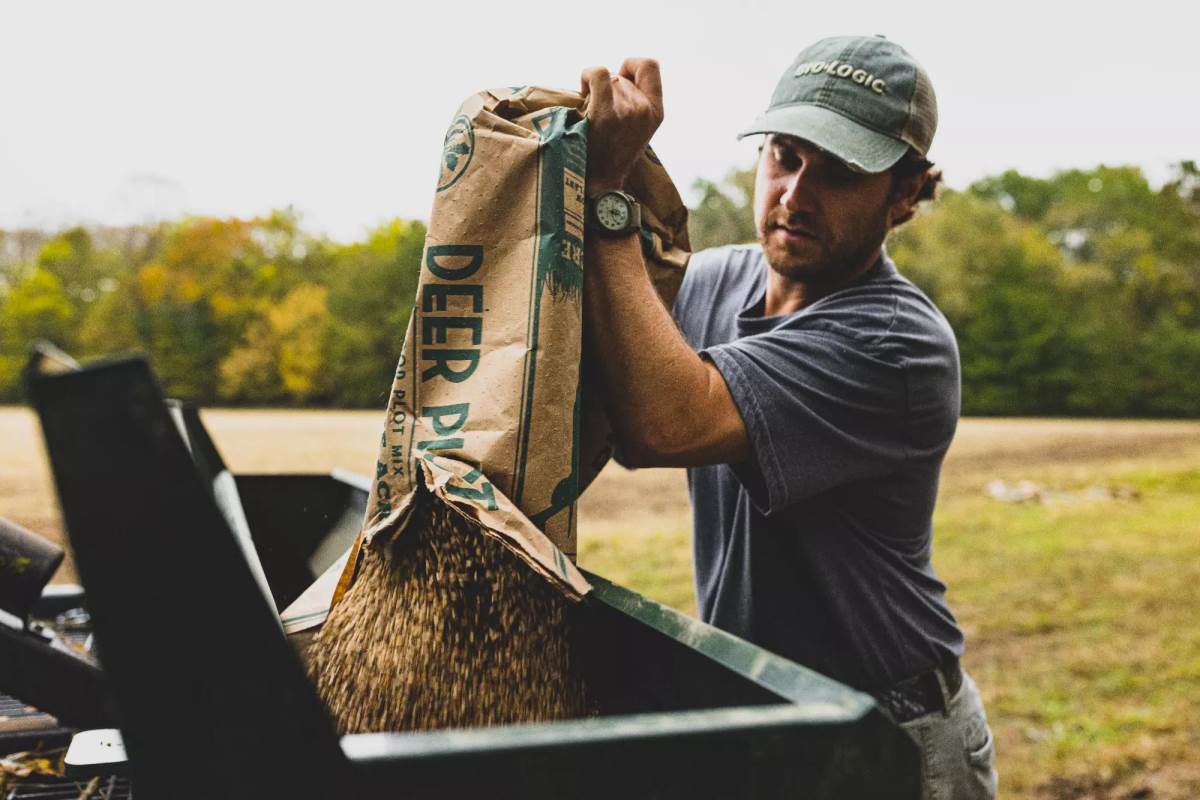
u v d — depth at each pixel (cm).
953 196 5094
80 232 4994
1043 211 6844
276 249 4966
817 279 169
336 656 125
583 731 78
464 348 123
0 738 164
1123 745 430
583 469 148
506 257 124
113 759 116
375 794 73
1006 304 4556
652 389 136
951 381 168
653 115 137
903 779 85
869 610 162
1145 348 4528
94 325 4553
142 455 72
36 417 70
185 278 4634
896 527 167
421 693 116
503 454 118
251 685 74
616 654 126
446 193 126
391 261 4456
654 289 144
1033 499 1422
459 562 120
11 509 1054
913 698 165
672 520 1132
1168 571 862
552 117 130
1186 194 5412
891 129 159
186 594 73
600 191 136
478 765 75
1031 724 458
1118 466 2048
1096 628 646
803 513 159
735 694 100
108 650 72
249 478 215
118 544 72
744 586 166
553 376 121
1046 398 4488
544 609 124
